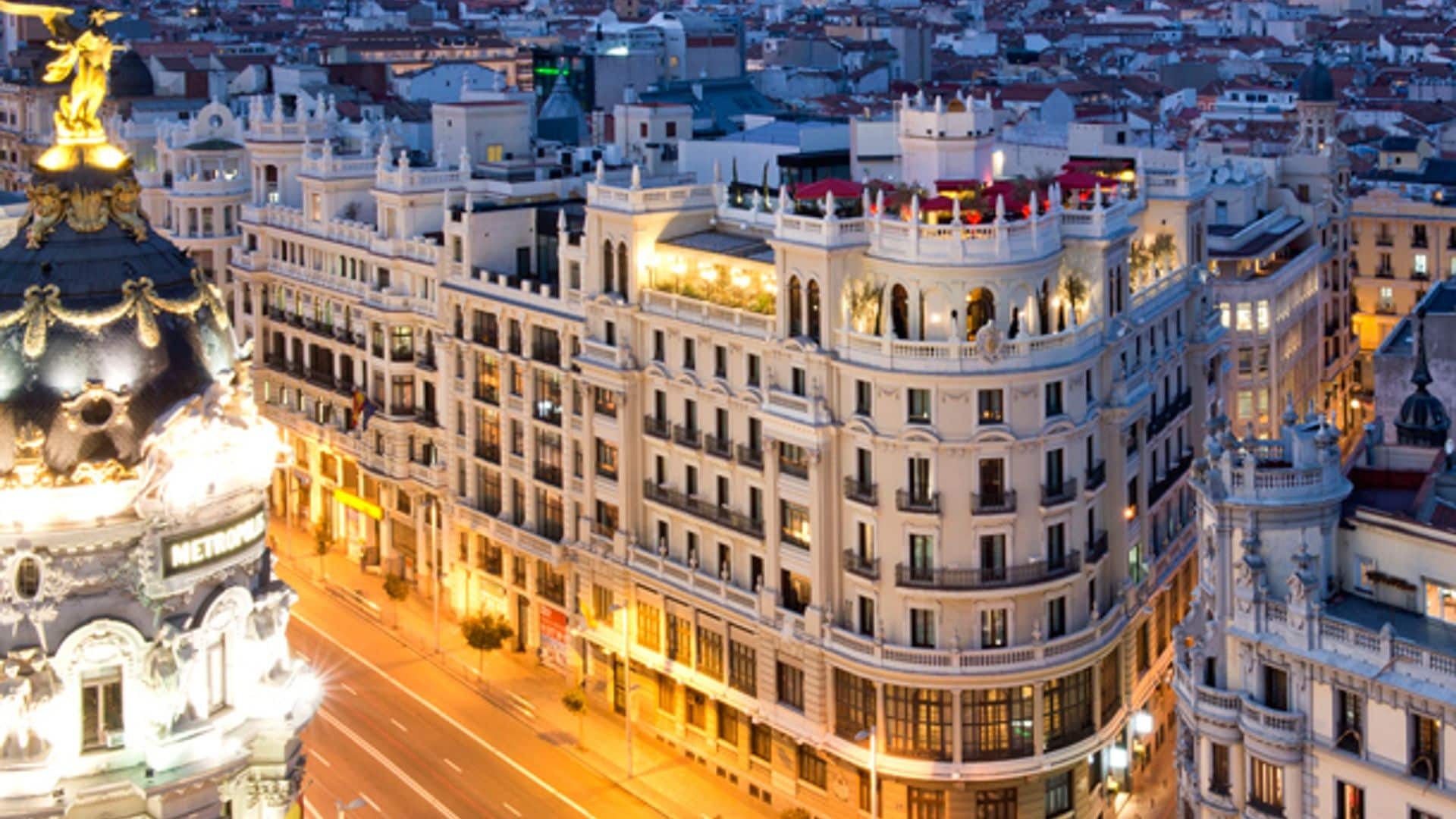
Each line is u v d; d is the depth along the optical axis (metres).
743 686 126.56
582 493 140.62
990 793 116.00
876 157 165.00
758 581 124.19
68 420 55.59
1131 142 178.75
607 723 138.25
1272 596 90.25
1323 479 90.62
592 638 137.88
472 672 147.38
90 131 58.91
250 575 59.94
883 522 115.50
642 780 129.38
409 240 160.00
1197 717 92.31
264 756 59.56
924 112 143.50
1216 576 92.31
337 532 176.50
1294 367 181.12
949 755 115.19
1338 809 87.38
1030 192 123.56
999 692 114.88
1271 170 195.62
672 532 132.50
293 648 152.88
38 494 55.03
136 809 56.91
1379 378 138.38
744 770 127.56
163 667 56.78
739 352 123.69
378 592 165.88
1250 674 90.38
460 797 126.44
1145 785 130.00
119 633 56.16
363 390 167.38
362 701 142.38
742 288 124.62
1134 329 124.94
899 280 114.12
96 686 56.53
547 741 135.38
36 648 55.31
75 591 55.94
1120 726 123.31
